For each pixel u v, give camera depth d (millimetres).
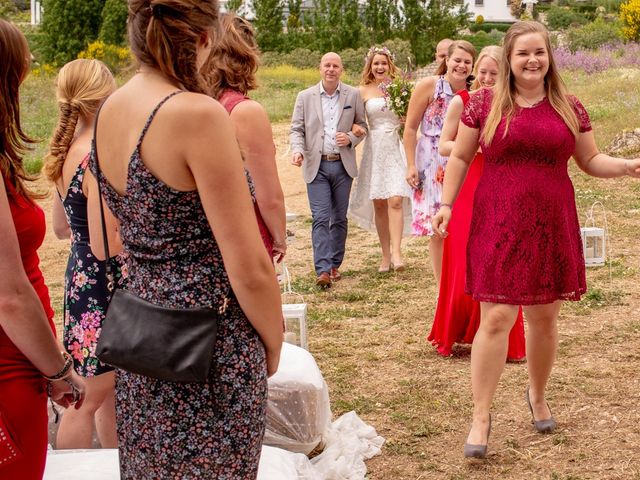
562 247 4199
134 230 2355
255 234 2281
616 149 13312
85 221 3777
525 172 4168
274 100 24359
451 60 7078
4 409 2514
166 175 2250
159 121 2244
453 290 5797
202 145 2219
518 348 5664
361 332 6582
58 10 33938
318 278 7988
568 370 5418
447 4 38281
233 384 2334
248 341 2359
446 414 4891
